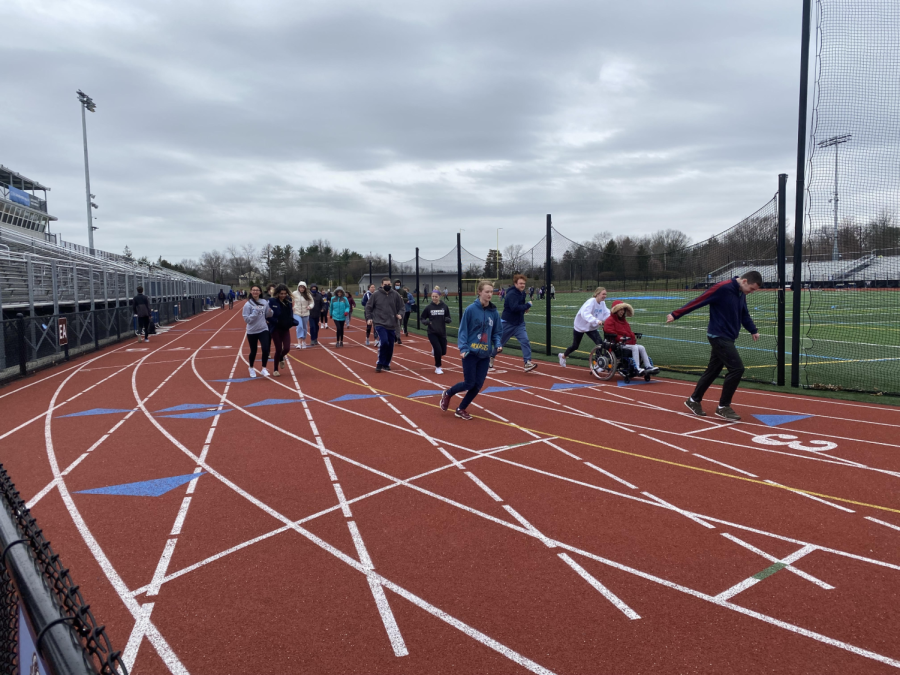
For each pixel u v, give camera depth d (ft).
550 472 19.03
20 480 19.16
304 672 9.43
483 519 15.38
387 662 9.65
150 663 9.70
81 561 13.38
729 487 17.48
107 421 27.43
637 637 10.23
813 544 13.73
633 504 16.29
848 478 18.08
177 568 12.98
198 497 17.25
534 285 70.85
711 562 12.92
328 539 14.33
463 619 10.86
